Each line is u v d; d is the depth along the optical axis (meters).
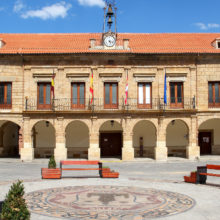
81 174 21.17
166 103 30.77
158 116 31.14
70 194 14.33
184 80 32.03
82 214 11.14
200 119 31.77
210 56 32.00
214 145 35.12
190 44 34.34
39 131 33.72
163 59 32.00
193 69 32.12
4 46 32.94
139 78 31.88
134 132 34.22
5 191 15.01
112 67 31.81
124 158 30.77
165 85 30.05
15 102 31.52
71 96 31.80
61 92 31.62
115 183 17.28
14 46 33.03
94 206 12.23
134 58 31.78
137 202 12.91
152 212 11.42
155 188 15.89
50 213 11.27
